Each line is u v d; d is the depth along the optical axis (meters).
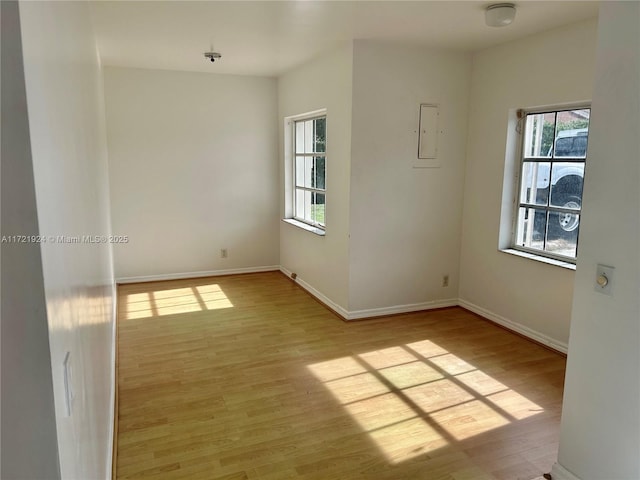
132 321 4.25
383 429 2.59
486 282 4.36
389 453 2.38
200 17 3.23
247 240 5.94
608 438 1.94
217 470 2.25
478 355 3.57
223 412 2.75
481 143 4.29
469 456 2.37
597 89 1.89
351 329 4.09
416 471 2.25
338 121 4.21
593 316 1.97
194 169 5.54
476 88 4.30
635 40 1.74
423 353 3.60
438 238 4.54
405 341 3.83
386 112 4.10
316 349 3.66
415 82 4.16
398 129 4.17
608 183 1.87
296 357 3.52
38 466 0.74
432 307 4.65
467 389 3.04
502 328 4.14
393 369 3.32
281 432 2.55
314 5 2.98
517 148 4.03
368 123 4.05
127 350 3.62
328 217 4.55
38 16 0.77
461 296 4.71
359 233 4.20
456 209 4.57
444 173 4.44
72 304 1.02
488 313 4.35
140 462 2.29
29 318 0.71
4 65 0.64
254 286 5.41
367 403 2.86
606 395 1.93
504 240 4.17
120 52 4.32
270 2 2.90
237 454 2.37
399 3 2.92
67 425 0.86
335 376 3.21
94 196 2.25
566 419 2.12
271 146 5.85
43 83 0.80
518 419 2.70
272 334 3.97
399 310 4.51
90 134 2.25
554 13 3.12
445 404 2.86
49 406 0.73
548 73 3.57
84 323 1.27
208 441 2.47
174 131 5.39
